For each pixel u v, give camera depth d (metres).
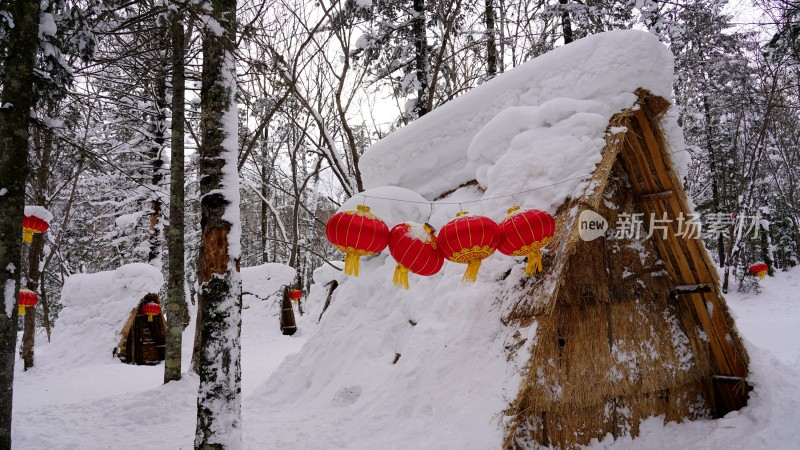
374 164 7.72
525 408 4.20
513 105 6.25
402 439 4.43
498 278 5.25
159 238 14.90
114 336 13.01
